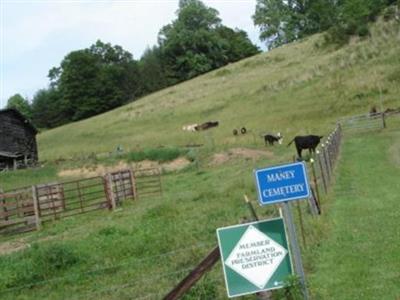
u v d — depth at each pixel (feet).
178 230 60.59
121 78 463.42
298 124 181.47
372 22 309.83
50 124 456.04
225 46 493.36
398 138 127.03
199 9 504.02
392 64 222.69
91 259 55.01
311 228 50.11
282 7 490.08
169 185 121.60
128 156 169.99
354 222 52.85
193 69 465.06
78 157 202.59
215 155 152.97
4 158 200.13
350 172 85.76
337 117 181.27
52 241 71.00
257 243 30.71
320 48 315.37
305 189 30.86
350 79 219.61
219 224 60.03
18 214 92.27
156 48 512.22
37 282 50.85
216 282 39.37
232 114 226.58
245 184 90.58
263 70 310.86
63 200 96.27
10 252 68.74
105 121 300.81
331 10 453.17
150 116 275.18
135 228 66.85
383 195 64.64
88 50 470.80
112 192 98.84
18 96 481.87
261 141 166.71
